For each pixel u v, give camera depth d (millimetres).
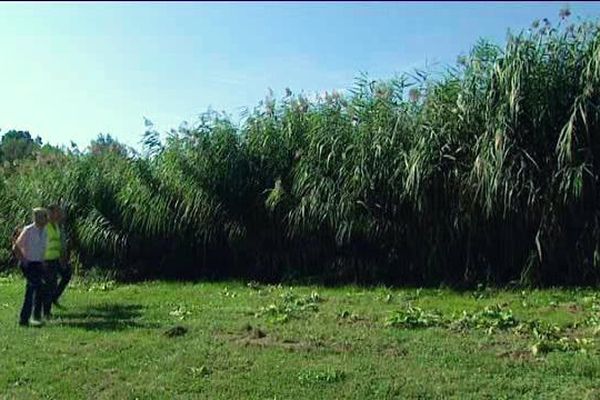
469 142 14188
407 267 15023
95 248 17812
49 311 12227
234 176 16750
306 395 7699
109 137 19547
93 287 16203
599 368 8102
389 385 7879
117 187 18281
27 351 9711
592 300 11984
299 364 8734
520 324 10211
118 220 17969
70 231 18141
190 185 16938
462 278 14438
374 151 14883
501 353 8938
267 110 16984
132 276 17703
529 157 13297
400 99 15375
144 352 9500
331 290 14570
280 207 16141
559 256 13516
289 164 16484
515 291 13328
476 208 13883
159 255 17828
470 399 7426
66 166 19297
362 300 13164
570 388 7605
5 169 21500
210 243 17141
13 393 8031
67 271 13070
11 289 16094
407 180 14188
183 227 17250
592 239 13227
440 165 14188
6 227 20047
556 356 8680
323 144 15500
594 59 13070
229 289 15227
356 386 7906
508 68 13430
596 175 13141
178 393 7887
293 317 11578
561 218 13336
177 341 10062
